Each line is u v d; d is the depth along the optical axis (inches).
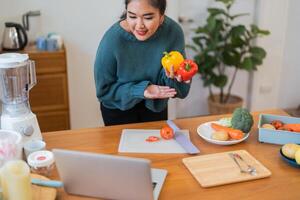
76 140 61.1
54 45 110.8
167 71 63.6
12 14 117.0
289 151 53.1
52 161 50.1
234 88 147.2
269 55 141.2
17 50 108.5
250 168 51.8
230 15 134.5
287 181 49.8
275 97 149.7
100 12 123.6
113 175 42.6
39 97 112.3
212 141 59.2
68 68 127.3
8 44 108.3
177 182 49.5
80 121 135.3
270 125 61.3
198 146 59.2
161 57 69.7
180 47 72.4
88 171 43.4
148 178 41.1
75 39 124.7
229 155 55.5
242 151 56.8
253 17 138.1
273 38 138.8
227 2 120.9
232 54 128.3
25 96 58.6
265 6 133.3
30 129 55.6
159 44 69.6
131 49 68.5
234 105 131.6
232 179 49.3
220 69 139.2
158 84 72.5
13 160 46.1
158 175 50.7
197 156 55.6
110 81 70.6
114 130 64.8
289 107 152.3
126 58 68.5
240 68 127.6
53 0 118.3
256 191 47.6
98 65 69.1
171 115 141.3
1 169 42.6
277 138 59.4
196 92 143.6
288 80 148.4
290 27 139.3
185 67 61.9
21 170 42.2
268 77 145.3
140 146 58.9
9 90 57.2
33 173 49.5
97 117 136.7
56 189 47.1
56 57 109.2
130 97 68.5
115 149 58.2
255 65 128.1
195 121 68.5
